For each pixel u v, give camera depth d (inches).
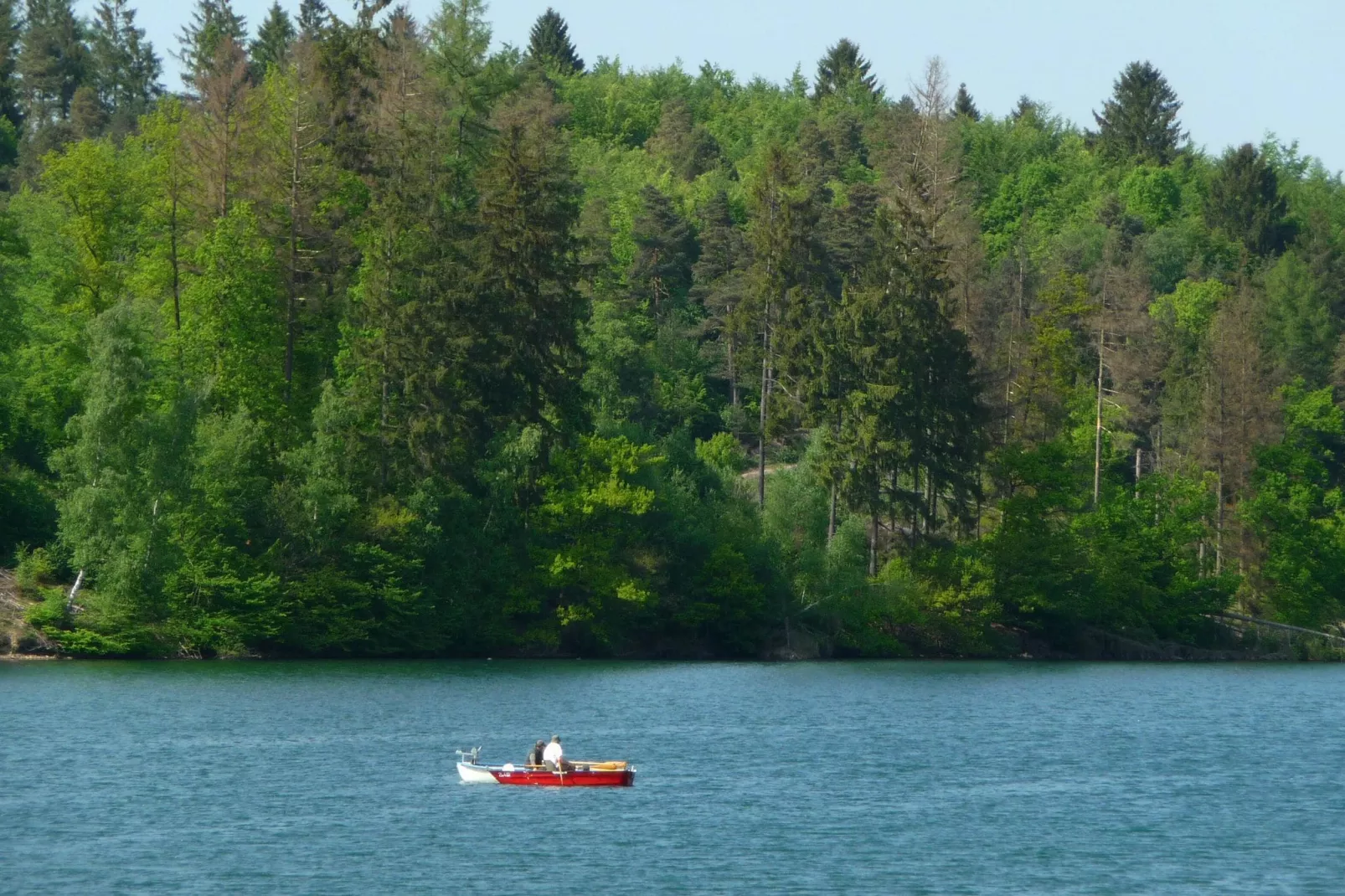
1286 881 2652.6
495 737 3961.6
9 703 4306.1
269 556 5615.2
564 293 6560.0
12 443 6038.4
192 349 6077.8
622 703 4722.0
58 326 6343.5
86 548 5334.6
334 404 5826.8
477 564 6033.5
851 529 6648.6
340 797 3193.9
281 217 6535.4
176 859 2699.3
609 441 6304.1
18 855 2711.6
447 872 2640.3
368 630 5841.5
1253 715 4783.5
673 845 2837.1
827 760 3747.5
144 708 4293.8
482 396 6220.5
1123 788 3442.4
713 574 6437.0
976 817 3105.3
